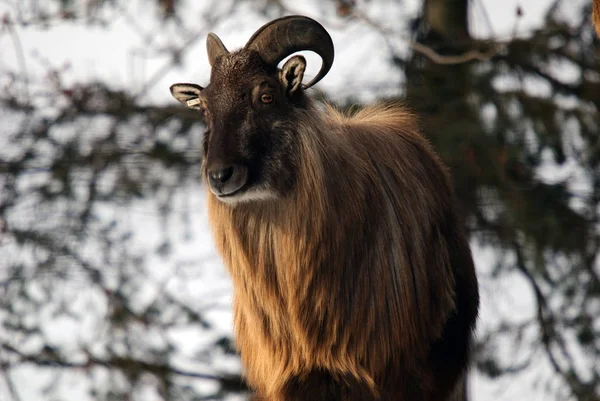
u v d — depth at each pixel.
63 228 31.16
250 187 17.78
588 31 30.31
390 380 18.66
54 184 30.89
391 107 21.28
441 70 29.78
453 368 19.62
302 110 18.28
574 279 30.44
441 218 19.72
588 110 30.34
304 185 17.94
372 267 18.41
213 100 18.23
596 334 30.55
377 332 18.44
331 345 18.38
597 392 30.22
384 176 18.98
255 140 17.91
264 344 18.81
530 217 29.41
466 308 20.02
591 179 30.33
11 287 31.09
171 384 30.66
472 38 30.84
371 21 28.36
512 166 29.64
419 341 18.83
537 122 29.64
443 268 19.38
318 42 18.67
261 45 18.66
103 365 30.89
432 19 30.95
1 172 31.23
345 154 18.47
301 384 18.80
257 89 18.14
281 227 18.11
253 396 19.97
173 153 30.67
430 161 20.20
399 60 30.08
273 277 18.41
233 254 18.58
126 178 30.80
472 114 29.30
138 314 31.00
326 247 18.03
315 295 18.16
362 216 18.31
